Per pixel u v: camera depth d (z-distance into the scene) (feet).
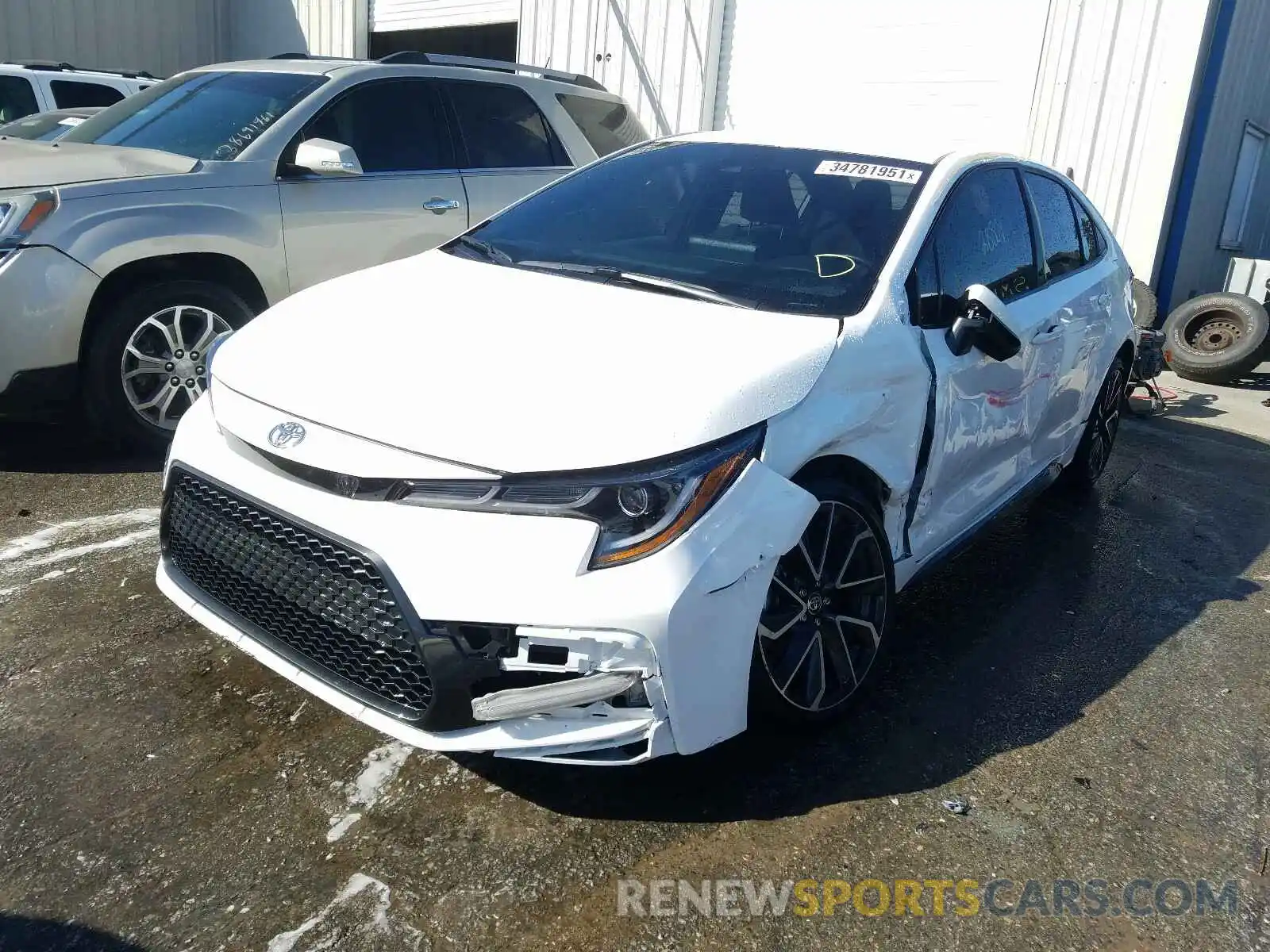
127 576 11.55
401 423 7.63
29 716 8.88
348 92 17.01
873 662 9.75
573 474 7.25
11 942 6.57
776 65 36.60
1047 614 12.97
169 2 52.54
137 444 15.28
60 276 13.79
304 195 16.14
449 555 7.17
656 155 12.81
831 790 8.82
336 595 7.60
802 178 11.55
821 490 8.77
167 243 14.66
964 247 11.43
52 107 31.22
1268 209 45.75
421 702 7.41
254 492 8.00
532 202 12.66
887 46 34.14
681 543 7.36
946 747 9.68
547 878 7.53
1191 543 16.16
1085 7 30.68
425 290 10.09
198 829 7.73
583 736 7.34
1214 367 30.12
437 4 47.75
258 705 9.33
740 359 8.43
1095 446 17.19
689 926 7.21
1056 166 32.01
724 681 7.75
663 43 38.81
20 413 14.24
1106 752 9.87
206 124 16.67
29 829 7.57
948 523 11.37
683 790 8.63
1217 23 30.45
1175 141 30.27
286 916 6.98
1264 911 7.90
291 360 8.73
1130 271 17.65
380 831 7.88
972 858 8.16
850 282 10.03
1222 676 11.68
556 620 7.08
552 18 42.19
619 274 10.34
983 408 11.33
